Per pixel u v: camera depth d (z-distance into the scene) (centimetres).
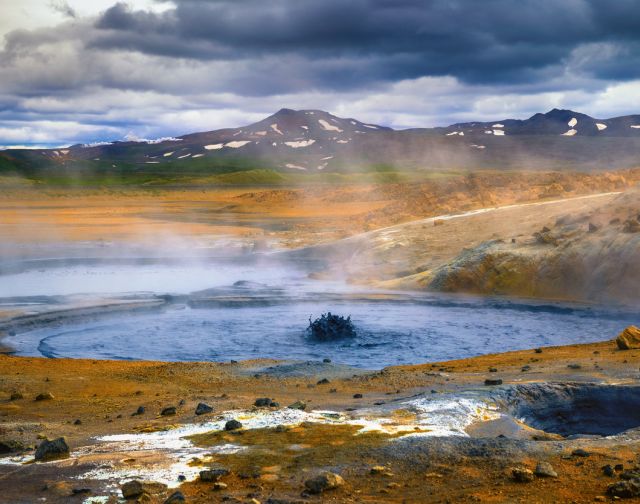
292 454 784
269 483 697
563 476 682
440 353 1859
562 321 2358
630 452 746
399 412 952
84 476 732
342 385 1259
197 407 1027
